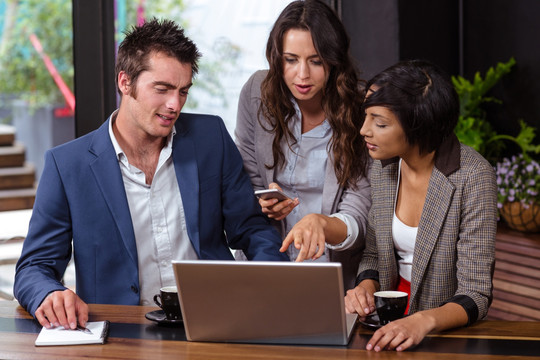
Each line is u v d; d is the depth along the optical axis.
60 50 7.06
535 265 3.29
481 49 3.96
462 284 1.87
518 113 3.85
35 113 7.12
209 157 2.18
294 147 2.31
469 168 1.90
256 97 2.34
